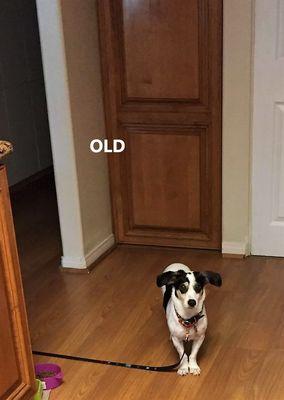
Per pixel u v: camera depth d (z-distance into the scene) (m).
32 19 4.60
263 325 2.68
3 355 2.00
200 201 3.35
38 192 4.61
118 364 2.47
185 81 3.14
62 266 3.30
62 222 3.22
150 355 2.52
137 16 3.10
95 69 3.21
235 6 2.90
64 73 2.93
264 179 3.19
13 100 4.46
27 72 4.59
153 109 3.25
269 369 2.38
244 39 2.94
